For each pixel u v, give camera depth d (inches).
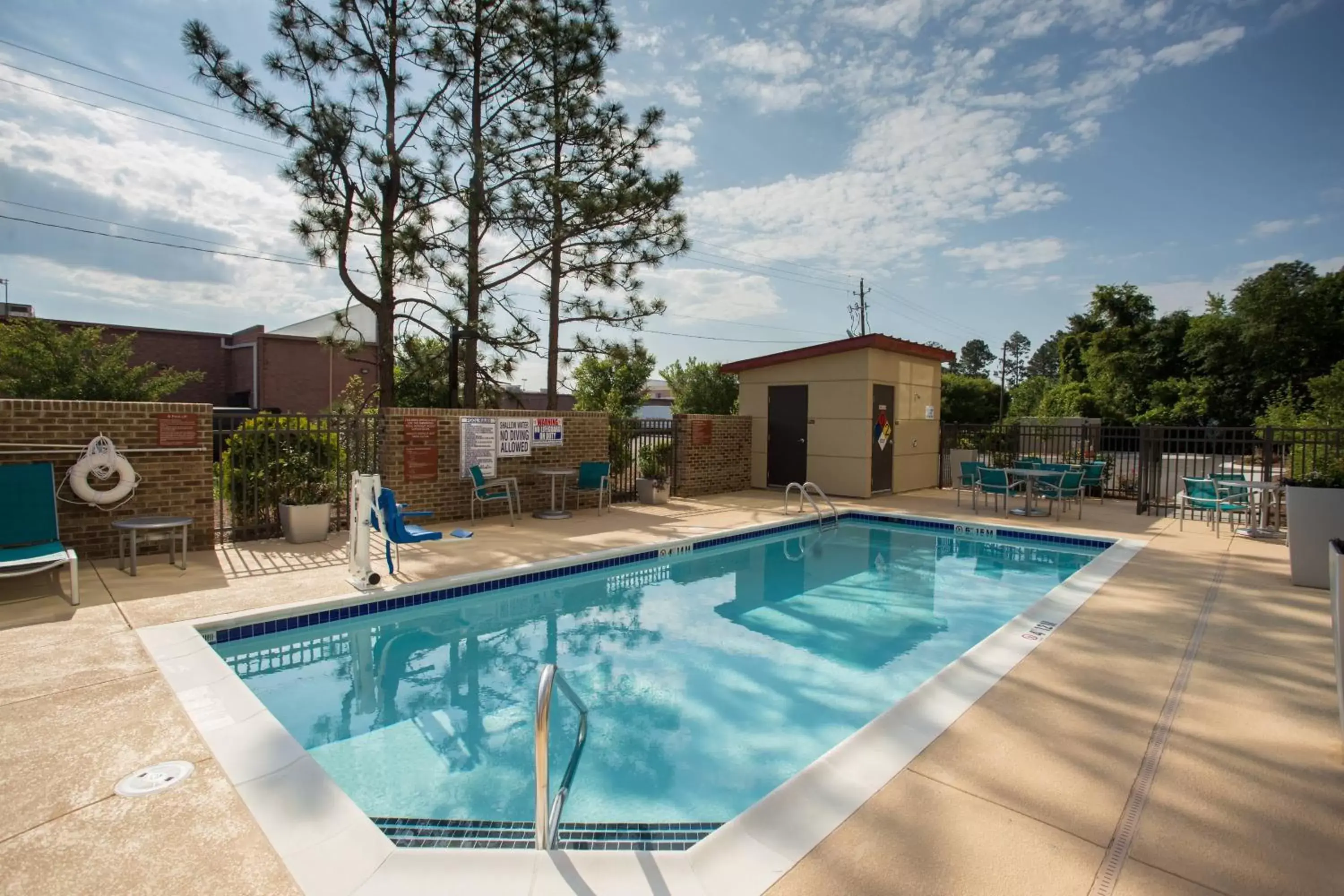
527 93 552.1
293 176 487.2
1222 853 94.4
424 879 89.6
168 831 99.7
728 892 86.3
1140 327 1641.2
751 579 311.1
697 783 140.8
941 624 248.1
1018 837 98.0
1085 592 241.4
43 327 570.9
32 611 210.8
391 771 144.3
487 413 407.8
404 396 603.8
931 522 428.5
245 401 954.1
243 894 86.4
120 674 159.8
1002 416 1727.4
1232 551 319.3
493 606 261.3
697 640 228.8
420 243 492.1
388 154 513.0
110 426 278.7
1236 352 1423.5
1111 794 110.1
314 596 231.5
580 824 119.4
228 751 124.2
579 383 841.5
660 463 528.7
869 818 102.8
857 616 256.2
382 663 205.3
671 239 559.8
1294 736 131.3
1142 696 150.4
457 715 172.4
